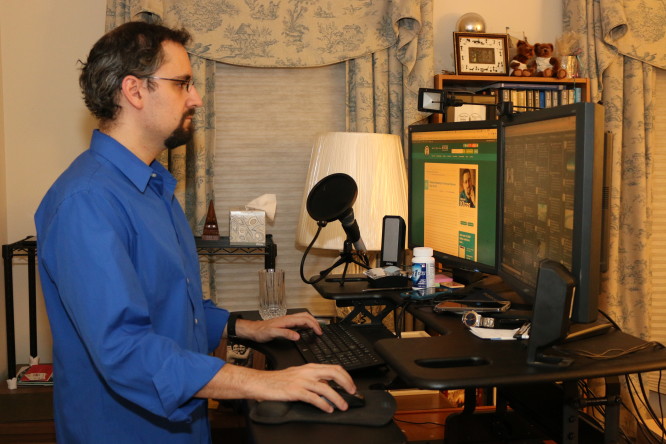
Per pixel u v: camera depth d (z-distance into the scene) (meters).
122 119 1.26
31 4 2.89
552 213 1.24
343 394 1.14
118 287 1.09
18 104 2.91
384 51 2.98
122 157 1.24
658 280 3.38
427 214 1.95
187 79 1.30
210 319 1.56
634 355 1.13
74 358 1.24
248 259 3.09
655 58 3.10
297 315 1.61
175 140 1.31
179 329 1.26
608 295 3.11
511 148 1.49
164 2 2.82
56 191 1.21
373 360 1.38
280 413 1.10
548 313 1.07
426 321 1.49
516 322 1.37
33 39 2.90
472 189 1.69
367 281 1.86
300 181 3.13
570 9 3.13
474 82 2.98
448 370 1.08
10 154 2.92
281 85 3.09
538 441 1.54
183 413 1.12
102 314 1.08
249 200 3.11
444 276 1.88
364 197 2.32
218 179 3.09
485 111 2.92
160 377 1.08
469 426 1.56
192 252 1.43
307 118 3.12
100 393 1.24
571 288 1.07
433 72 2.99
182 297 1.27
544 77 2.94
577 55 3.05
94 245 1.10
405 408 2.01
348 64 3.00
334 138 2.36
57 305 1.24
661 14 3.10
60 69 2.92
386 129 3.01
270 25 2.92
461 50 2.95
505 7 3.18
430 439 1.78
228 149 3.09
